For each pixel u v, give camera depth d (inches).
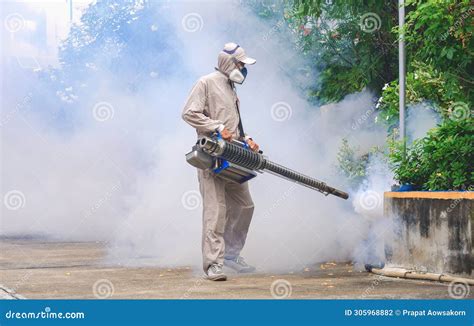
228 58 308.0
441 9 299.4
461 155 297.3
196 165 297.9
